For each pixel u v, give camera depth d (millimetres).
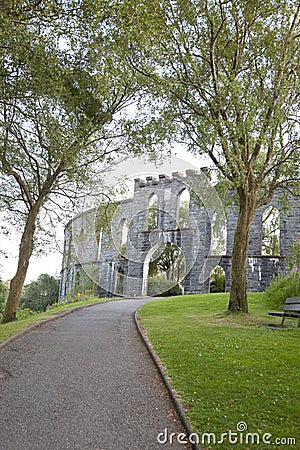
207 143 11703
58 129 9758
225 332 8898
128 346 7719
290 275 14992
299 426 3912
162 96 11703
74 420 4121
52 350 7344
